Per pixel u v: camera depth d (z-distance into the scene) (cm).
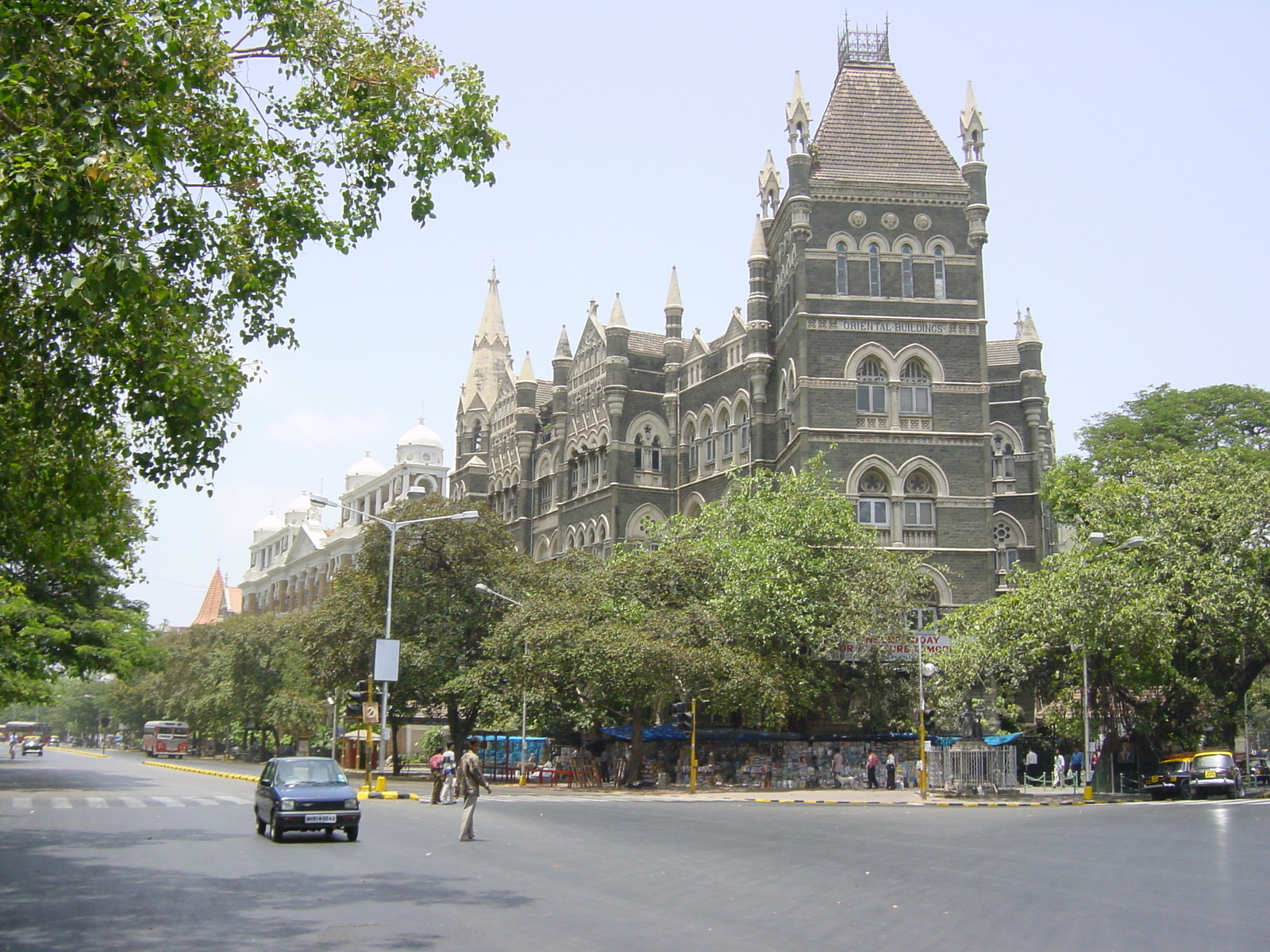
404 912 1680
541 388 9412
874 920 1600
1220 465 5275
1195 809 3906
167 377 1884
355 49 2186
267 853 2467
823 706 5866
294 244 2156
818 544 5366
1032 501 7769
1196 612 4941
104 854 2439
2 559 3431
